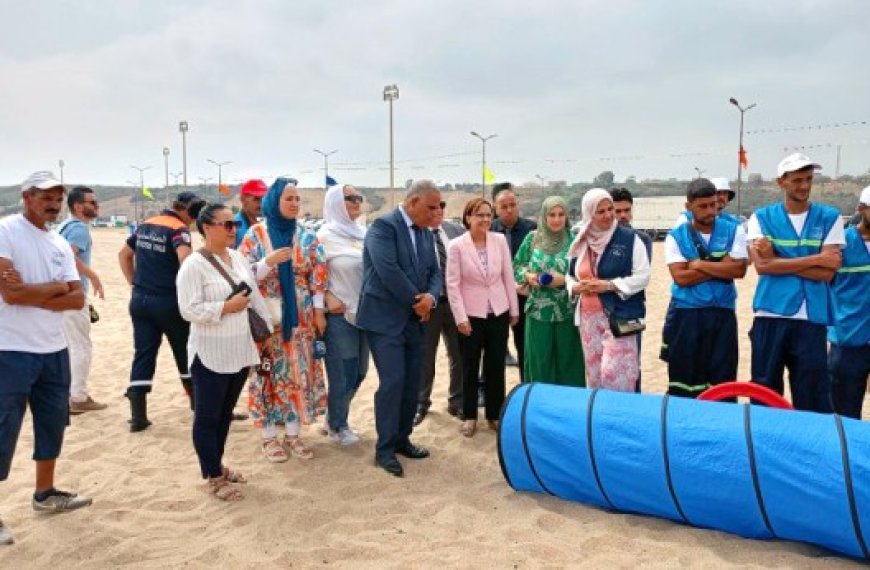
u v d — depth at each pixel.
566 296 5.50
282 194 5.02
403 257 4.98
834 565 3.60
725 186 6.66
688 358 5.07
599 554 3.79
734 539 3.89
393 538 4.05
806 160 4.63
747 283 16.75
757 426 3.77
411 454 5.37
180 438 5.89
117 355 9.36
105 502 4.60
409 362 5.23
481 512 4.38
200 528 4.23
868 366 5.13
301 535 4.12
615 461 4.07
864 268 5.05
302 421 5.26
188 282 4.34
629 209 6.18
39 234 4.19
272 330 4.79
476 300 5.59
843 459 3.49
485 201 5.58
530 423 4.41
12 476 5.08
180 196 6.24
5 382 3.99
